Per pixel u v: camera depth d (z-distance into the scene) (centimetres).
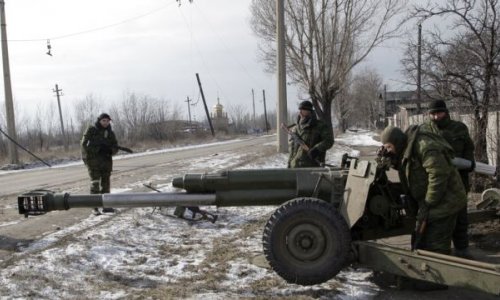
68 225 841
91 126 936
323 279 499
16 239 751
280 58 1975
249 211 941
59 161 2834
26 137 4553
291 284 541
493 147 951
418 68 1130
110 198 598
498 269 432
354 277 564
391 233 546
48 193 605
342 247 496
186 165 1953
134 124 5294
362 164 529
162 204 590
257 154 2295
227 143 4534
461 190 504
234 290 530
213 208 952
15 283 548
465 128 632
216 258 649
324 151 745
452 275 448
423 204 501
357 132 6738
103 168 939
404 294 513
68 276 582
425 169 493
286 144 2039
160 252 683
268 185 575
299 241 502
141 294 521
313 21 2108
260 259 572
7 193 1355
